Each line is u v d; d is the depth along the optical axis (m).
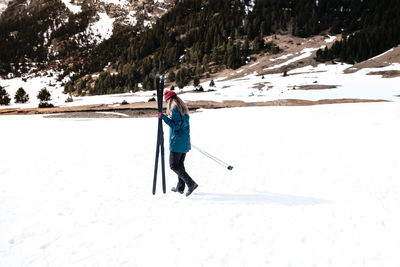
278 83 71.56
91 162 6.82
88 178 5.68
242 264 2.99
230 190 5.22
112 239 3.46
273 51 135.12
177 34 187.75
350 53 109.75
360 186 5.34
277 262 3.04
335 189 5.21
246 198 4.82
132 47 188.38
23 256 3.06
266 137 10.62
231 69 127.88
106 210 4.27
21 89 86.25
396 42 110.81
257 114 19.03
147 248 3.27
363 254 3.17
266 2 187.12
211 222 3.93
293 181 5.71
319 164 6.94
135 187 5.31
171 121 4.64
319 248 3.30
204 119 17.34
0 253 3.09
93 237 3.49
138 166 6.67
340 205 4.49
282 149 8.62
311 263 3.02
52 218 3.95
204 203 4.61
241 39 161.75
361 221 3.94
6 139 9.36
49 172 5.94
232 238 3.51
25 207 4.25
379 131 10.70
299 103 45.66
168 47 168.00
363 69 80.88
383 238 3.50
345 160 7.23
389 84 59.44
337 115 15.71
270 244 3.38
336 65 105.12
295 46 141.88
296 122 14.34
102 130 11.98
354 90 54.25
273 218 4.06
